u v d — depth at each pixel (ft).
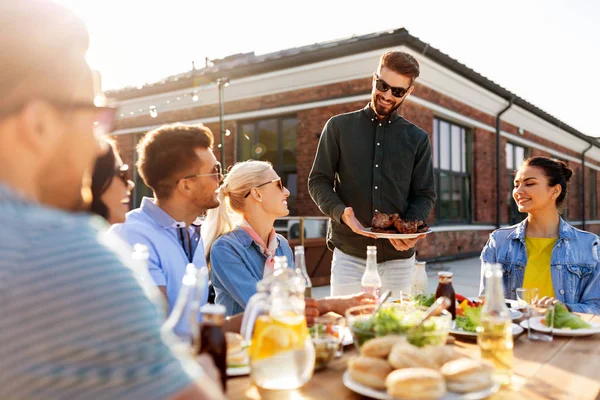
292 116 34.32
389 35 27.09
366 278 7.01
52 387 1.96
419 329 4.48
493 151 42.65
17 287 1.97
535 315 5.98
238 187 8.01
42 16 2.34
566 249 8.79
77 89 2.45
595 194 73.82
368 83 29.99
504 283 9.38
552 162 9.12
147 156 6.95
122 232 6.54
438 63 30.63
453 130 38.17
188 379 2.23
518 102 41.83
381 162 10.25
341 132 10.42
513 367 4.84
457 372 3.87
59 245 2.10
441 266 33.19
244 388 4.27
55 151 2.39
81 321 2.00
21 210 2.16
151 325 2.17
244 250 7.48
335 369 4.80
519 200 9.20
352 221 9.28
